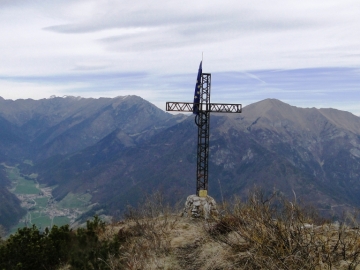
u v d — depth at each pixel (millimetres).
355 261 4527
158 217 10195
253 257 5043
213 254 6262
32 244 10094
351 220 5312
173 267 6258
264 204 5922
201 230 8156
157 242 7668
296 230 5250
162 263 6512
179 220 9914
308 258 4551
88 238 9492
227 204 7531
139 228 9367
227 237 6730
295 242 4965
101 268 7766
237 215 6707
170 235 8258
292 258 4656
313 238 4941
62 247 10203
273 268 4645
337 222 6137
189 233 8273
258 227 5570
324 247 4863
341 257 4812
